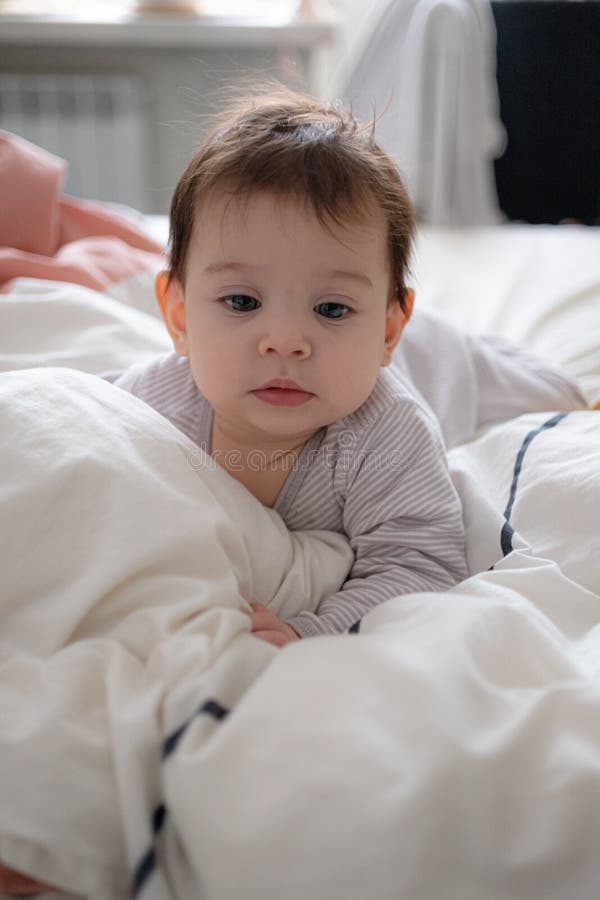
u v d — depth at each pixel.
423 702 0.51
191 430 0.85
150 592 0.64
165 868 0.52
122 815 0.52
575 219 2.37
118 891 0.54
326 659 0.55
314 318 0.75
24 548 0.64
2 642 0.63
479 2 2.03
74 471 0.66
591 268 1.62
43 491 0.65
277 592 0.75
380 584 0.78
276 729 0.50
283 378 0.75
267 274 0.74
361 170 0.77
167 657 0.58
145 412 0.76
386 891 0.46
